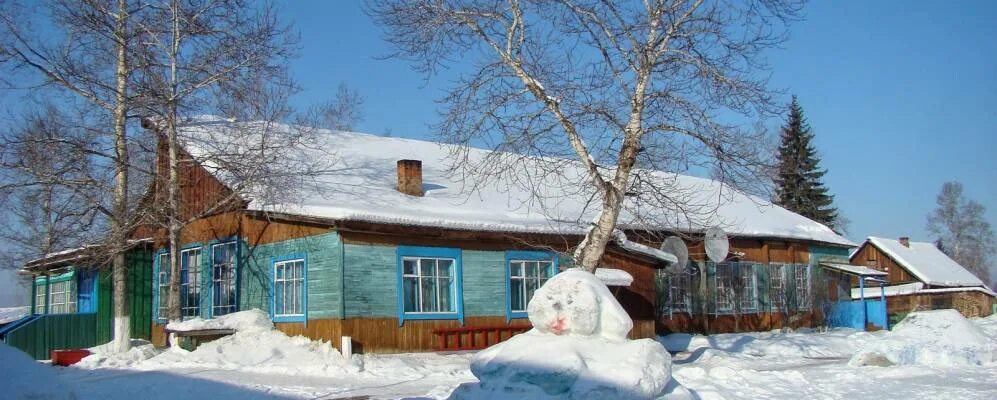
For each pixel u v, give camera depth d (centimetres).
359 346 1827
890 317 3675
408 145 2714
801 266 3225
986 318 4022
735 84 1483
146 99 2008
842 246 3388
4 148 1956
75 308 2580
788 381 1362
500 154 1580
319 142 2473
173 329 1923
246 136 2111
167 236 2389
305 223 1930
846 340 2525
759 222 3162
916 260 4775
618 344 815
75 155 2006
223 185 2098
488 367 789
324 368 1595
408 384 1420
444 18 1541
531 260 2177
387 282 1898
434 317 1966
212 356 1775
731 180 1546
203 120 2178
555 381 745
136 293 2423
